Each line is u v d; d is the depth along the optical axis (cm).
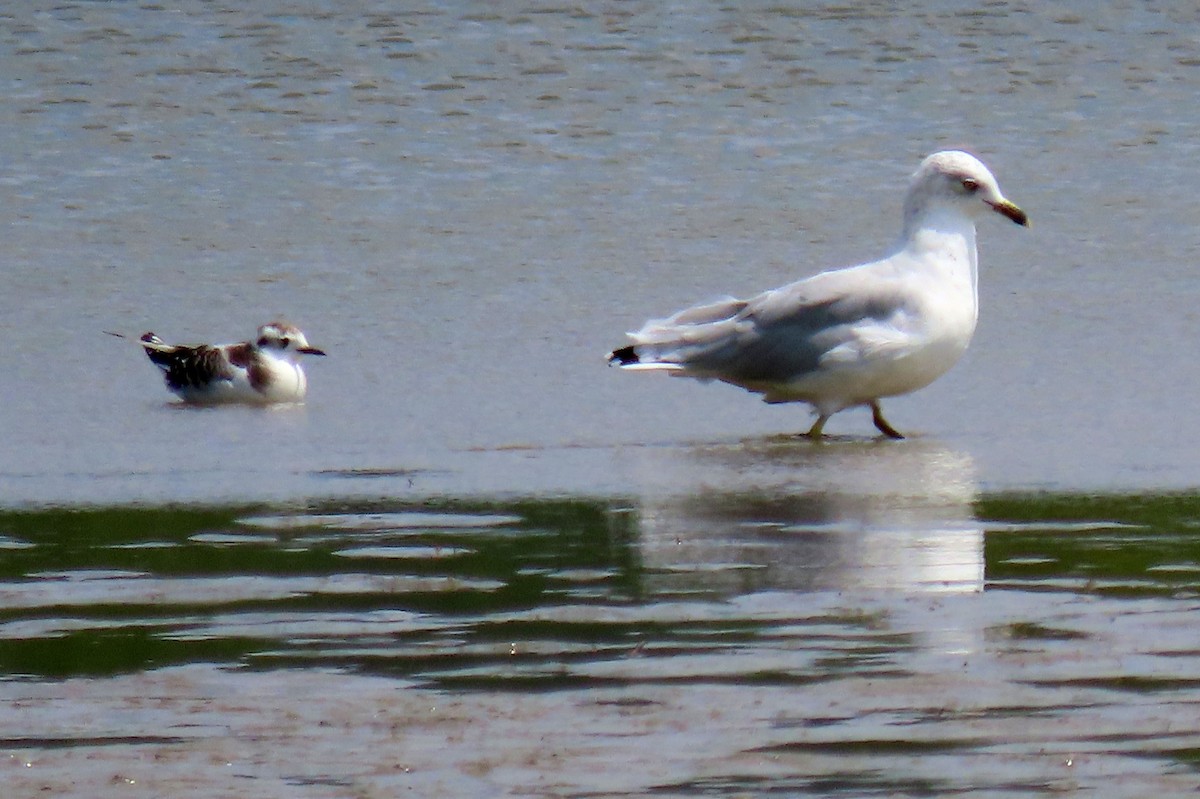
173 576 1089
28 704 859
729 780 752
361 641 947
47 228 2534
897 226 2486
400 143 2952
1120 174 2734
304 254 2398
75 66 3391
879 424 1578
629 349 1631
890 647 917
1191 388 1697
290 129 3031
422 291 2209
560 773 762
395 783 756
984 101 3150
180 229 2527
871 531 1181
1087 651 903
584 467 1435
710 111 3103
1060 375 1770
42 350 2011
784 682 866
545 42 3506
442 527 1218
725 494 1317
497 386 1794
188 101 3191
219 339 2059
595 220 2530
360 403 1750
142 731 823
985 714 818
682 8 3706
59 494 1356
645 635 946
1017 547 1130
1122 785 737
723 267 2294
